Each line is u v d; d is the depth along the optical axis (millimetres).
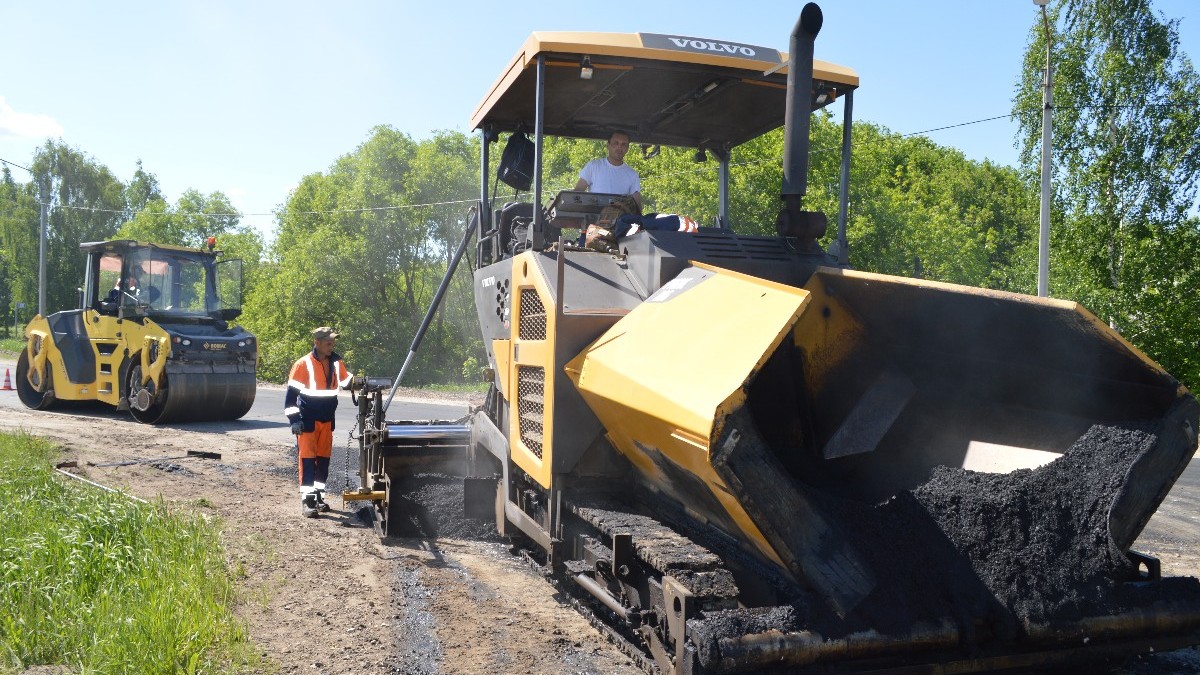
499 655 4105
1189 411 3518
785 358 4262
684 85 5680
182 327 12969
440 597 4988
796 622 3117
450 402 18734
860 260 27016
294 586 5070
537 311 4824
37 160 58812
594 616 4379
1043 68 20375
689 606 3203
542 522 4895
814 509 3244
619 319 4438
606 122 6578
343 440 11414
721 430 3021
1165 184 19578
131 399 12906
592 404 4172
